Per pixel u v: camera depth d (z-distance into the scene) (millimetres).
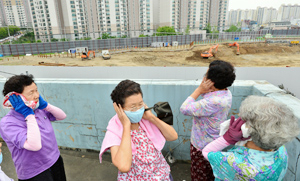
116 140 868
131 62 35469
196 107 1165
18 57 43312
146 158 886
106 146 855
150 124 945
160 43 52094
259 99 777
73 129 2154
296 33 60156
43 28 75688
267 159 770
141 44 57188
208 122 1210
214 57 36688
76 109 2037
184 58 36875
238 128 794
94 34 80062
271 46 41531
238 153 822
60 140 2266
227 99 1157
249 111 738
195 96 1235
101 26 80250
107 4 77250
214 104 1132
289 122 682
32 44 49688
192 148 1381
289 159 1151
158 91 1786
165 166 988
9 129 1066
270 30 63312
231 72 1099
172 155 2035
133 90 804
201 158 1337
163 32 71188
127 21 82125
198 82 1745
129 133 825
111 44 55500
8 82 1032
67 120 2125
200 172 1388
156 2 89312
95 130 2088
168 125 960
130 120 855
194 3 85875
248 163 775
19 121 1095
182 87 1729
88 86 1901
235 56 36844
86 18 77000
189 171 1903
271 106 715
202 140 1278
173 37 58656
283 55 37031
